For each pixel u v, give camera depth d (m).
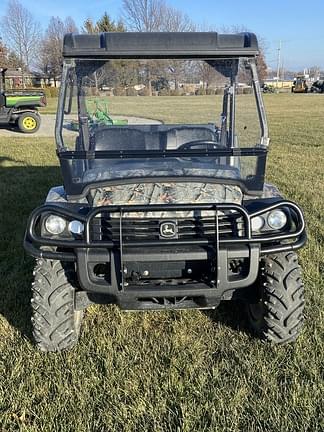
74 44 3.18
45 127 18.56
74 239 2.88
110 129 3.62
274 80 83.00
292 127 16.78
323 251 4.73
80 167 3.21
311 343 3.20
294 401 2.67
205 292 2.85
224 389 2.80
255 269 2.86
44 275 3.07
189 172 3.10
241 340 3.32
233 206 2.83
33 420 2.62
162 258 2.79
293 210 2.97
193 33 3.22
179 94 3.69
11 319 3.65
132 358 3.13
